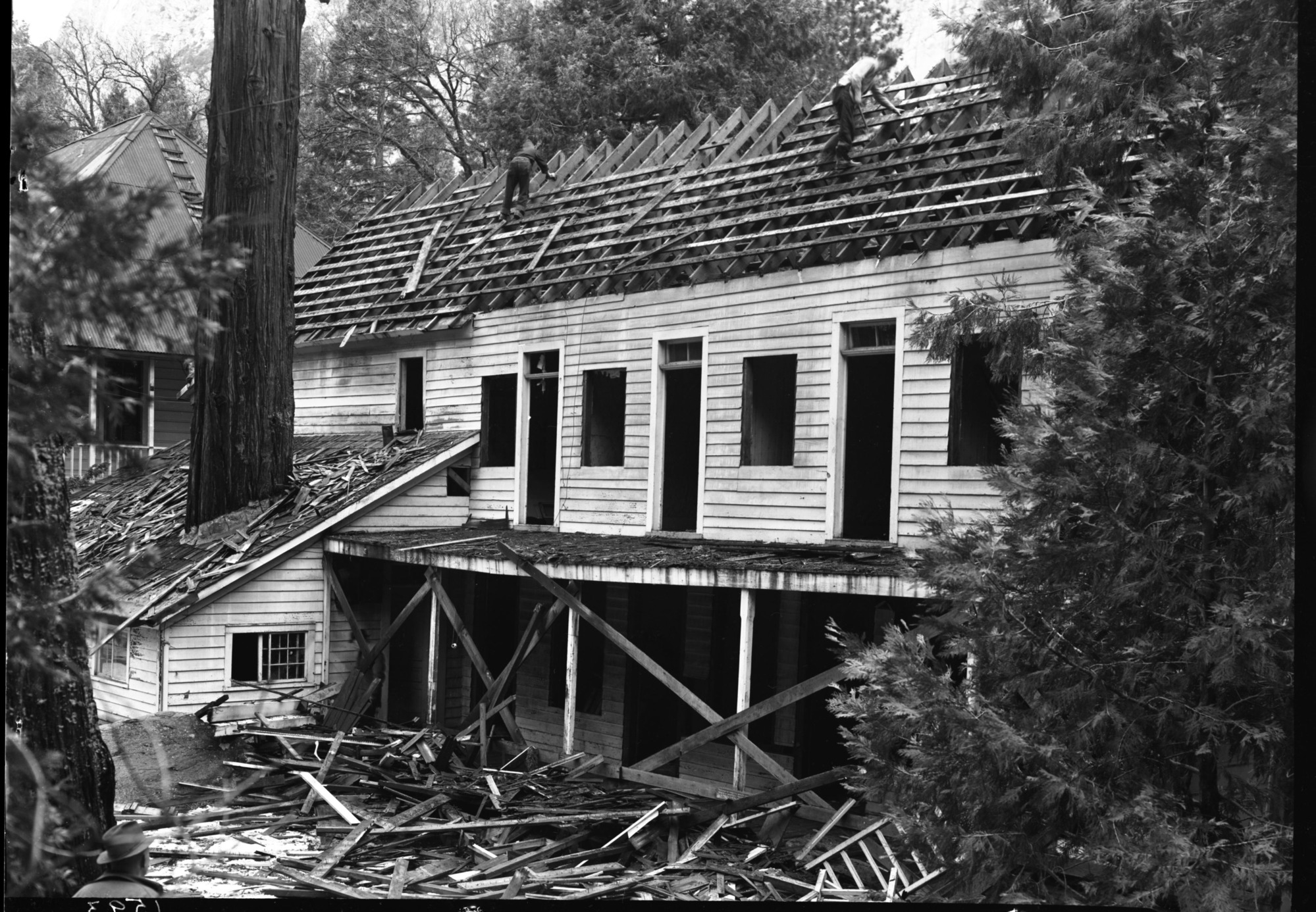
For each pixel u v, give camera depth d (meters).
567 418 19.27
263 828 13.31
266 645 19.28
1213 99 8.94
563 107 35.34
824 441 15.52
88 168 29.00
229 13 19.50
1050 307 10.92
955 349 14.00
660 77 34.19
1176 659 8.31
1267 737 7.57
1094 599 8.48
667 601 18.52
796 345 15.92
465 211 23.84
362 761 15.41
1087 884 8.30
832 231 15.84
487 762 16.56
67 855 4.33
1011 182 14.20
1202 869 7.52
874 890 11.42
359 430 23.14
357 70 43.88
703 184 18.72
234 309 19.67
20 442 3.95
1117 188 10.33
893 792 8.88
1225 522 8.30
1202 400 8.55
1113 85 9.77
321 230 43.28
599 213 20.56
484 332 20.89
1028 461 8.77
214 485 19.73
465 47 47.00
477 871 11.91
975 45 11.01
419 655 21.28
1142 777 8.27
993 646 8.85
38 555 6.32
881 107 17.53
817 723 16.03
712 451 16.92
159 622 17.72
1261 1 8.45
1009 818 8.43
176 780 14.44
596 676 19.30
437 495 20.77
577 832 13.14
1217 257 8.13
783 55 37.31
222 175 19.66
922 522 9.70
